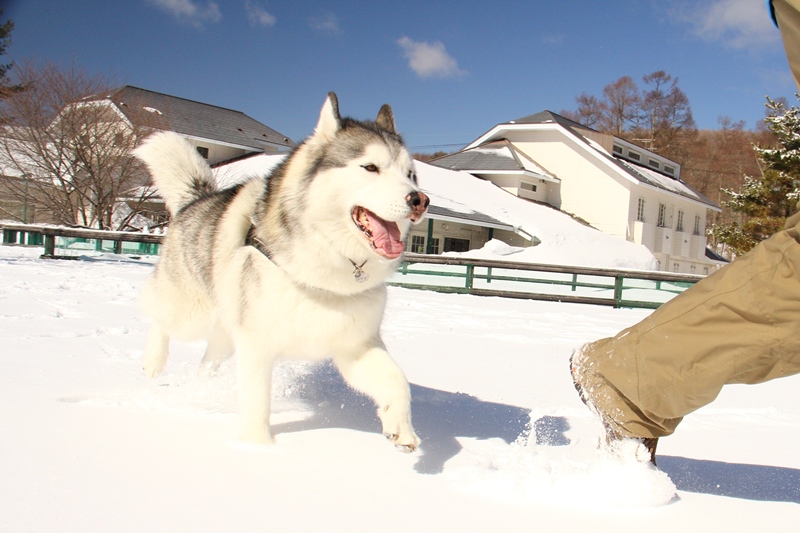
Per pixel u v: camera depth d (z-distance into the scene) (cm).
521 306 1109
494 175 3341
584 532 204
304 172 292
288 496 214
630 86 8056
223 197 364
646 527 210
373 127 318
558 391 430
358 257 283
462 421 338
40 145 2223
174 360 453
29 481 206
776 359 205
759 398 456
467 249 2859
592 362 238
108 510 191
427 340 634
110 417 290
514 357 566
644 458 235
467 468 250
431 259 1375
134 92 3394
